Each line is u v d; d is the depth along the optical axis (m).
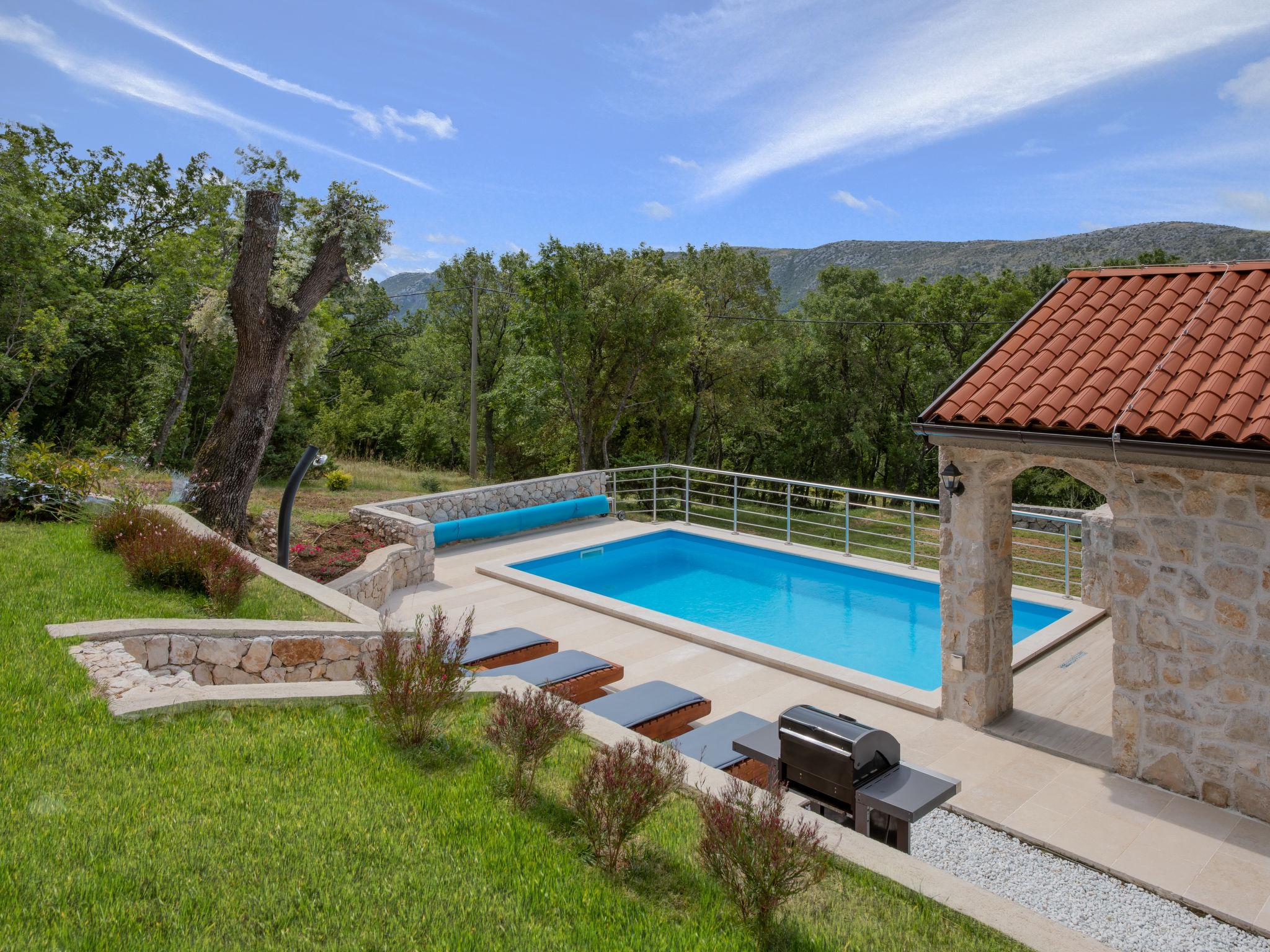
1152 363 5.91
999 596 6.93
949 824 5.46
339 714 5.29
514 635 8.44
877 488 41.12
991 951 3.20
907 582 11.80
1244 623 5.27
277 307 11.04
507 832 3.95
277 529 11.58
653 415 32.88
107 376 24.34
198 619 6.46
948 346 38.25
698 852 3.51
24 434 21.88
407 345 44.38
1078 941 3.25
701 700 6.63
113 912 3.04
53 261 21.02
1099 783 5.89
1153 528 5.62
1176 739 5.66
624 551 14.42
